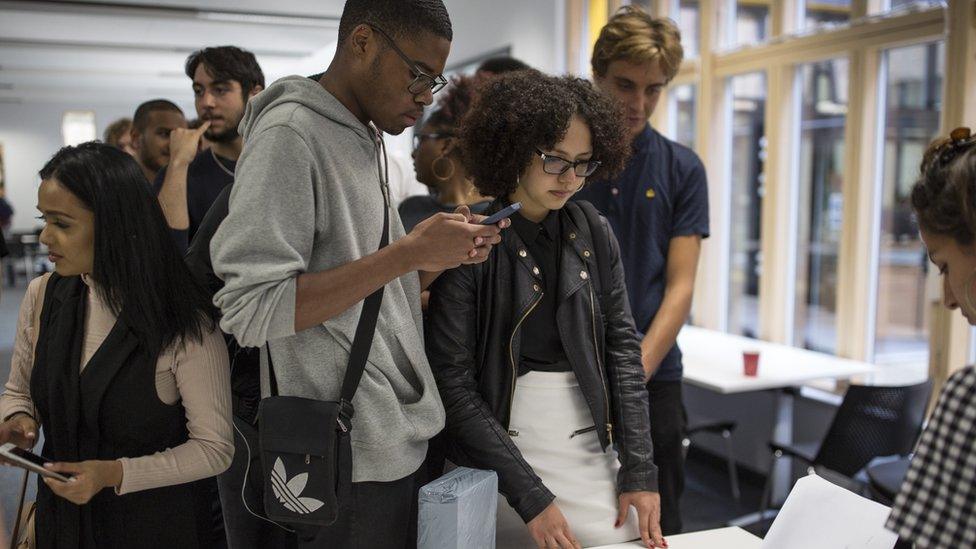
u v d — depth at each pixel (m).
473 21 6.44
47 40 8.35
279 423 1.19
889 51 3.58
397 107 1.26
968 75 2.98
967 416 0.83
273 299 1.14
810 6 3.97
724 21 4.49
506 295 1.50
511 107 1.44
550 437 1.50
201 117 2.56
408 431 1.31
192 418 1.35
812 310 4.21
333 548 1.28
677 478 2.19
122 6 6.64
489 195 1.54
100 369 1.33
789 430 3.68
